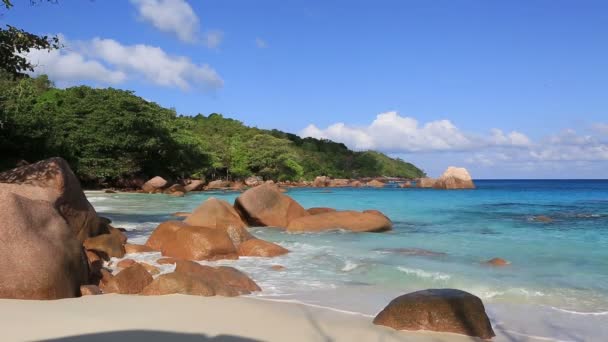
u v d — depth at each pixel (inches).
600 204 1259.8
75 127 1875.0
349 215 665.6
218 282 300.2
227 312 246.2
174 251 437.1
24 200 287.4
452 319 226.4
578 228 697.6
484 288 329.1
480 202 1330.0
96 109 1937.7
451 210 1040.2
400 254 465.7
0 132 1417.3
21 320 215.0
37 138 1561.3
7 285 251.1
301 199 1483.8
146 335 201.5
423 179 2600.9
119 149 1903.3
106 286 297.1
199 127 3567.9
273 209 714.8
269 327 224.1
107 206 1059.3
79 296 279.7
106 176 1878.7
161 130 2127.2
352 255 458.3
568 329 243.4
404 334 220.4
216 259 430.6
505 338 225.0
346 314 254.1
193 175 2566.4
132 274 299.6
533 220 814.5
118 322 219.0
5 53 481.4
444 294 237.8
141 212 912.3
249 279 325.7
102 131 1850.4
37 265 260.7
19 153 1526.8
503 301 299.1
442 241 560.7
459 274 372.8
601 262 427.8
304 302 282.8
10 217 269.4
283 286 332.5
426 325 226.5
